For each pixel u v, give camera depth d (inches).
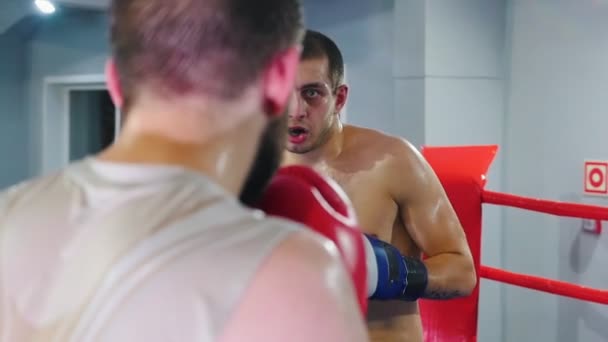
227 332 21.9
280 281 22.4
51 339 23.3
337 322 22.4
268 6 25.2
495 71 139.4
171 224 23.3
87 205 24.7
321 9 155.0
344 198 33.2
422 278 53.7
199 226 23.3
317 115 63.4
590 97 126.1
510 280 95.9
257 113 25.9
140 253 23.0
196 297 22.1
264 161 27.5
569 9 128.6
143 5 24.5
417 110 135.4
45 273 24.2
